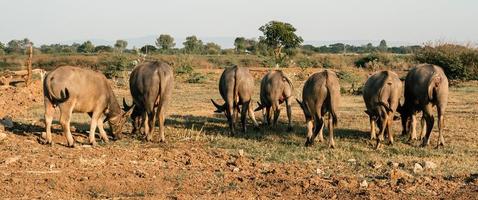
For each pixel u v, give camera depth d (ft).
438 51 157.28
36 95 106.01
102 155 47.11
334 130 67.62
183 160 47.32
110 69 192.24
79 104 50.88
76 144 52.03
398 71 184.44
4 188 36.19
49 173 40.37
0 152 46.14
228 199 36.01
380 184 40.16
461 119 78.23
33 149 47.98
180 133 62.39
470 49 156.76
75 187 37.88
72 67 50.85
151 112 55.52
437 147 56.49
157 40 354.74
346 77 163.73
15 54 288.10
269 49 232.32
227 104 63.21
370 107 58.54
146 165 44.73
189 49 323.57
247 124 73.41
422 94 57.21
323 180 41.19
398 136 63.87
